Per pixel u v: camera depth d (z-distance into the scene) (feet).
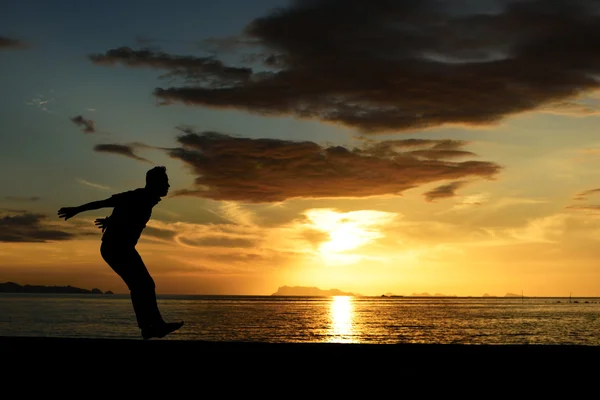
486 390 14.11
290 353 16.56
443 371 15.17
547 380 14.53
